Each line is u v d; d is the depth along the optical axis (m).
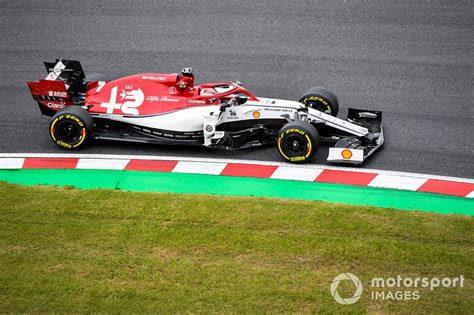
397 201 46.19
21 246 40.44
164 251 39.78
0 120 56.59
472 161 50.75
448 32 67.69
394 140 53.28
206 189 47.91
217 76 62.22
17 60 65.06
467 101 58.12
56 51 66.44
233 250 39.75
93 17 71.88
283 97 59.16
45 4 74.06
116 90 53.50
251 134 52.97
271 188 47.88
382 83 60.81
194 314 35.03
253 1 73.81
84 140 52.03
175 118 52.06
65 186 47.06
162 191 47.62
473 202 46.00
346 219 42.69
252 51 65.88
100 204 44.62
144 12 72.56
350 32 68.12
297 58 64.62
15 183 47.84
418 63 63.38
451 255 39.22
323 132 52.72
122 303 35.91
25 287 37.12
